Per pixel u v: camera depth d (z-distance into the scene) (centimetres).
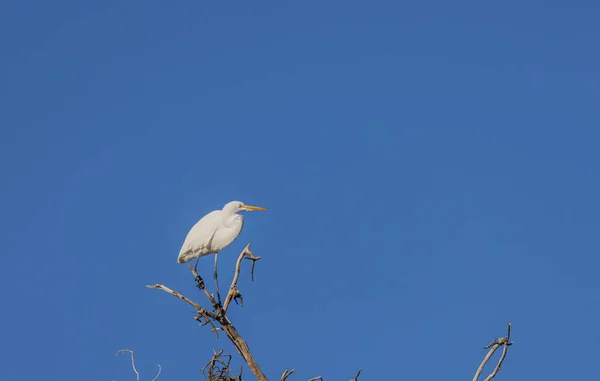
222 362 1532
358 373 1445
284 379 1485
